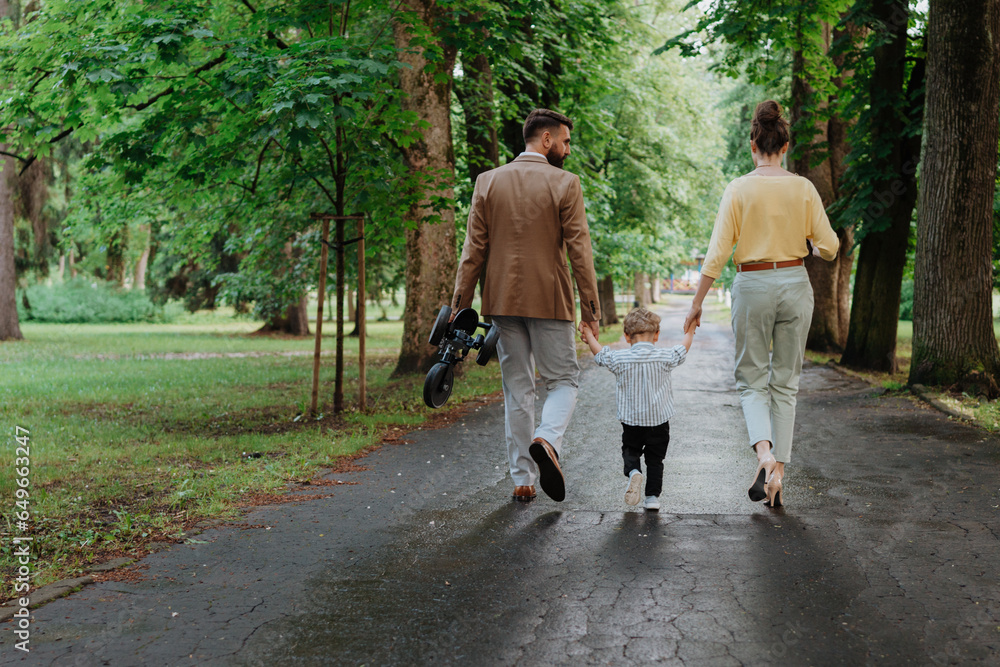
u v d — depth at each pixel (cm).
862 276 1307
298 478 536
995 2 880
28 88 757
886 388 948
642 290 3978
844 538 383
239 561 366
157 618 299
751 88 2339
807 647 265
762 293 433
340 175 823
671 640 273
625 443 448
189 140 764
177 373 1426
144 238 3197
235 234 1867
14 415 883
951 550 362
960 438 638
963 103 883
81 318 3962
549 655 263
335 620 296
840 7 1292
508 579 336
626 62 2078
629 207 2423
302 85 631
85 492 511
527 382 470
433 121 1117
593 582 330
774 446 444
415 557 368
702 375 1214
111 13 752
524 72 1424
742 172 2450
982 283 888
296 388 1178
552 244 446
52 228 2597
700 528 405
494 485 513
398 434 719
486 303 456
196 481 531
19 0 1795
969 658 255
